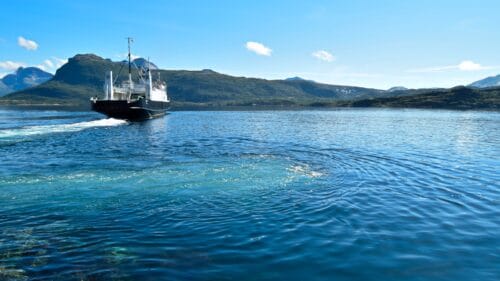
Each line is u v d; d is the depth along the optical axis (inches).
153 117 3326.8
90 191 721.0
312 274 378.9
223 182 797.2
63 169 946.7
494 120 3400.6
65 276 374.6
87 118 3533.5
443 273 380.2
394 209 594.6
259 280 367.6
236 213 578.2
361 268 391.2
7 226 524.7
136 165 1006.4
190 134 1946.4
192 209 601.3
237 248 442.0
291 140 1649.9
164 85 4397.1
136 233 493.7
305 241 461.7
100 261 408.5
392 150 1306.6
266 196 679.1
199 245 451.5
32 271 384.8
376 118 3772.1
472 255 421.1
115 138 1722.4
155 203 637.9
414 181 804.6
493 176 857.5
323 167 977.5
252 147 1401.3
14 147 1381.6
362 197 668.1
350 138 1733.5
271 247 444.8
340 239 467.8
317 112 5713.6
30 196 685.9
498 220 540.4
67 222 540.7
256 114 4862.2
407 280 367.2
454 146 1424.7
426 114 4923.7
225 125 2664.9
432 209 594.6
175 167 976.9
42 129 2178.9
